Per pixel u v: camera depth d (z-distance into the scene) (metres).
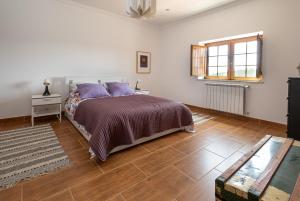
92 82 4.34
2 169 1.95
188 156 2.30
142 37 5.39
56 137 2.88
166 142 2.74
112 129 2.22
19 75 3.59
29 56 3.65
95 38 4.46
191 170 1.99
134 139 2.46
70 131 3.16
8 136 2.87
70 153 2.35
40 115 3.60
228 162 2.16
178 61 5.36
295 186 0.87
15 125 3.42
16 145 2.55
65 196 1.56
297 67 2.86
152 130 2.67
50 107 3.95
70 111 3.54
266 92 3.55
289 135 2.46
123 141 2.34
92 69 4.50
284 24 3.20
